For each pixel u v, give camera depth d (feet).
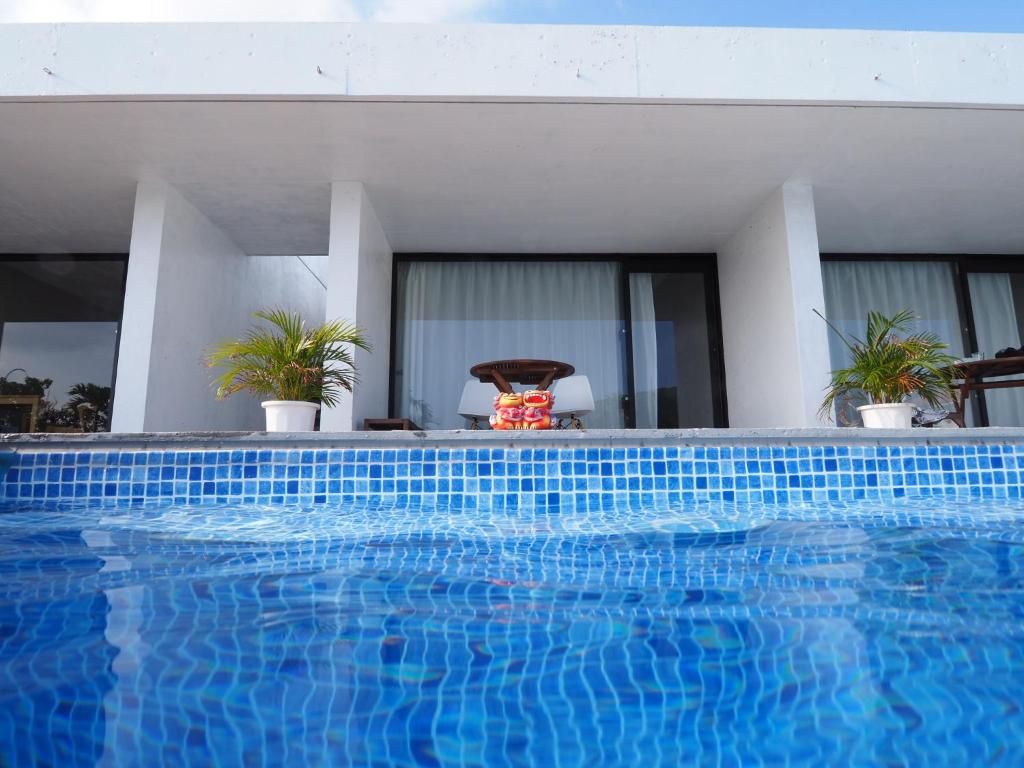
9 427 20.85
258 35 12.58
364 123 13.65
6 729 2.48
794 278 16.35
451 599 4.33
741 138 14.42
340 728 2.51
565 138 14.35
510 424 10.32
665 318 21.12
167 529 7.21
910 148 14.96
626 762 2.27
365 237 16.78
